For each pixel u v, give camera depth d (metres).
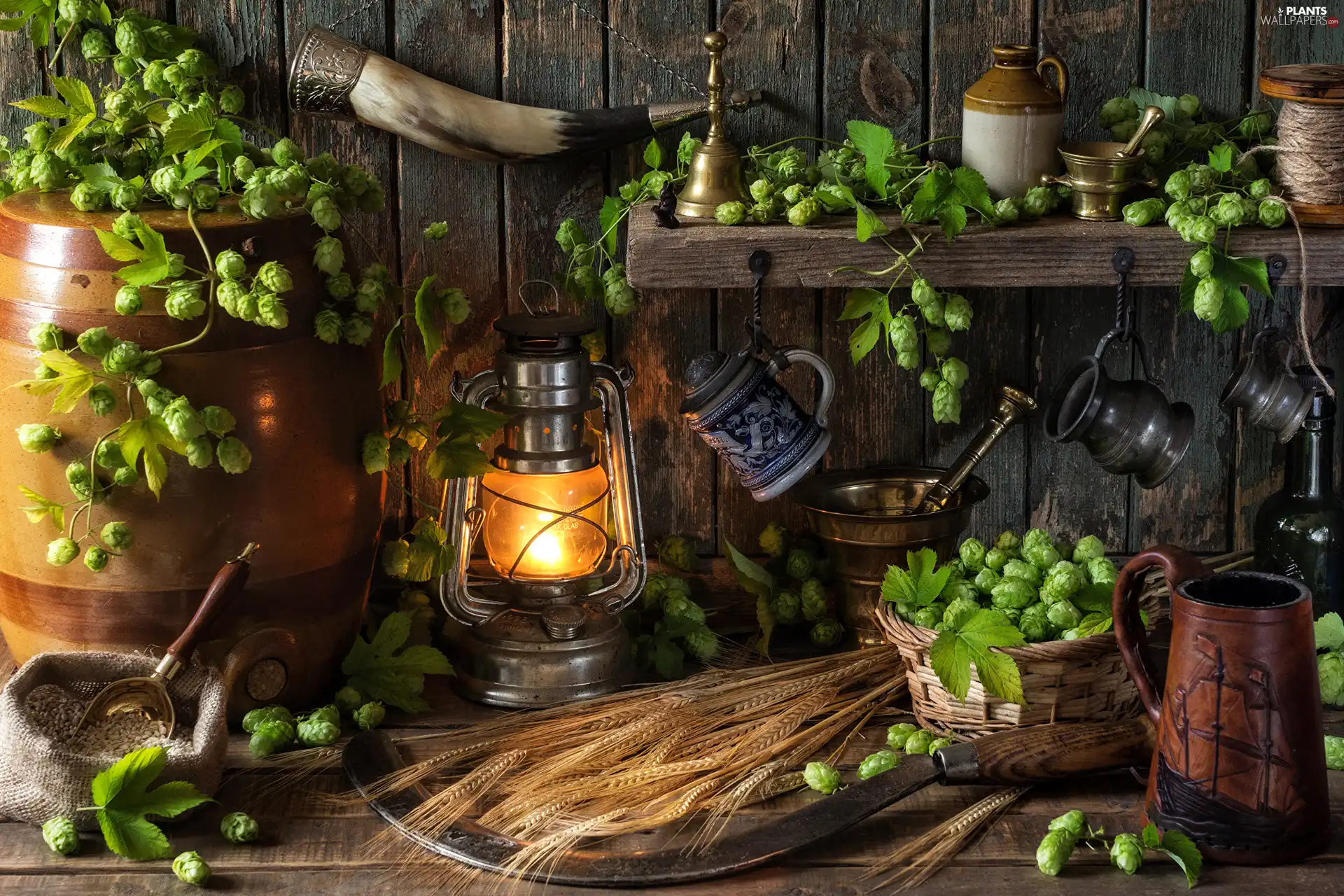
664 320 2.22
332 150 2.18
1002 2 2.15
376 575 2.26
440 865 1.89
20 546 2.00
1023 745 1.94
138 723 1.97
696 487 2.26
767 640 2.18
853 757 2.03
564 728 2.02
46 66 2.16
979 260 2.04
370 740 2.02
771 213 2.05
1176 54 2.16
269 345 1.98
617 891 1.86
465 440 2.08
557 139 2.14
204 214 2.00
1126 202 2.09
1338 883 1.85
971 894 1.85
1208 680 1.85
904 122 2.18
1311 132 2.02
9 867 1.88
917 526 2.12
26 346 1.96
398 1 2.15
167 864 1.88
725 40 2.05
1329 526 2.11
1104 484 2.26
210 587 1.98
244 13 2.15
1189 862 1.85
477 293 2.21
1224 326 2.03
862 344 2.10
